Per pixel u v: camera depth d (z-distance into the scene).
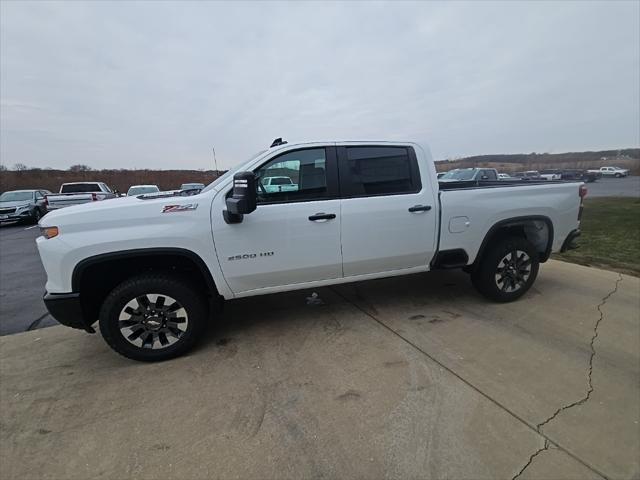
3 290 5.41
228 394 2.46
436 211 3.46
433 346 3.01
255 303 4.13
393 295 4.27
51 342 3.38
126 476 1.82
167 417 2.25
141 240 2.73
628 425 2.06
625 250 6.30
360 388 2.47
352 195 3.22
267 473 1.80
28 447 2.03
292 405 2.32
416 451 1.90
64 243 2.64
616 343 3.00
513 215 3.75
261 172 3.02
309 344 3.12
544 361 2.75
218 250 2.91
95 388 2.59
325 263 3.21
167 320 2.91
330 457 1.89
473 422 2.11
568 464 1.80
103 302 2.82
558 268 5.27
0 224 16.36
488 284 3.79
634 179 46.69
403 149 3.44
